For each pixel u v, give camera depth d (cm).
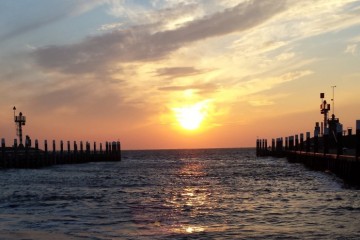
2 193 2991
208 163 8581
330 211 2039
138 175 5000
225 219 1905
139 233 1638
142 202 2497
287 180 3969
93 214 2069
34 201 2548
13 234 1625
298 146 7038
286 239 1496
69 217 1984
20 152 6850
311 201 2409
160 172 5612
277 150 10038
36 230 1695
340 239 1476
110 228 1733
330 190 2945
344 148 4428
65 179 4362
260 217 1934
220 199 2611
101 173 5400
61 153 7800
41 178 4497
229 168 6450
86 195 2855
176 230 1683
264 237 1533
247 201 2494
